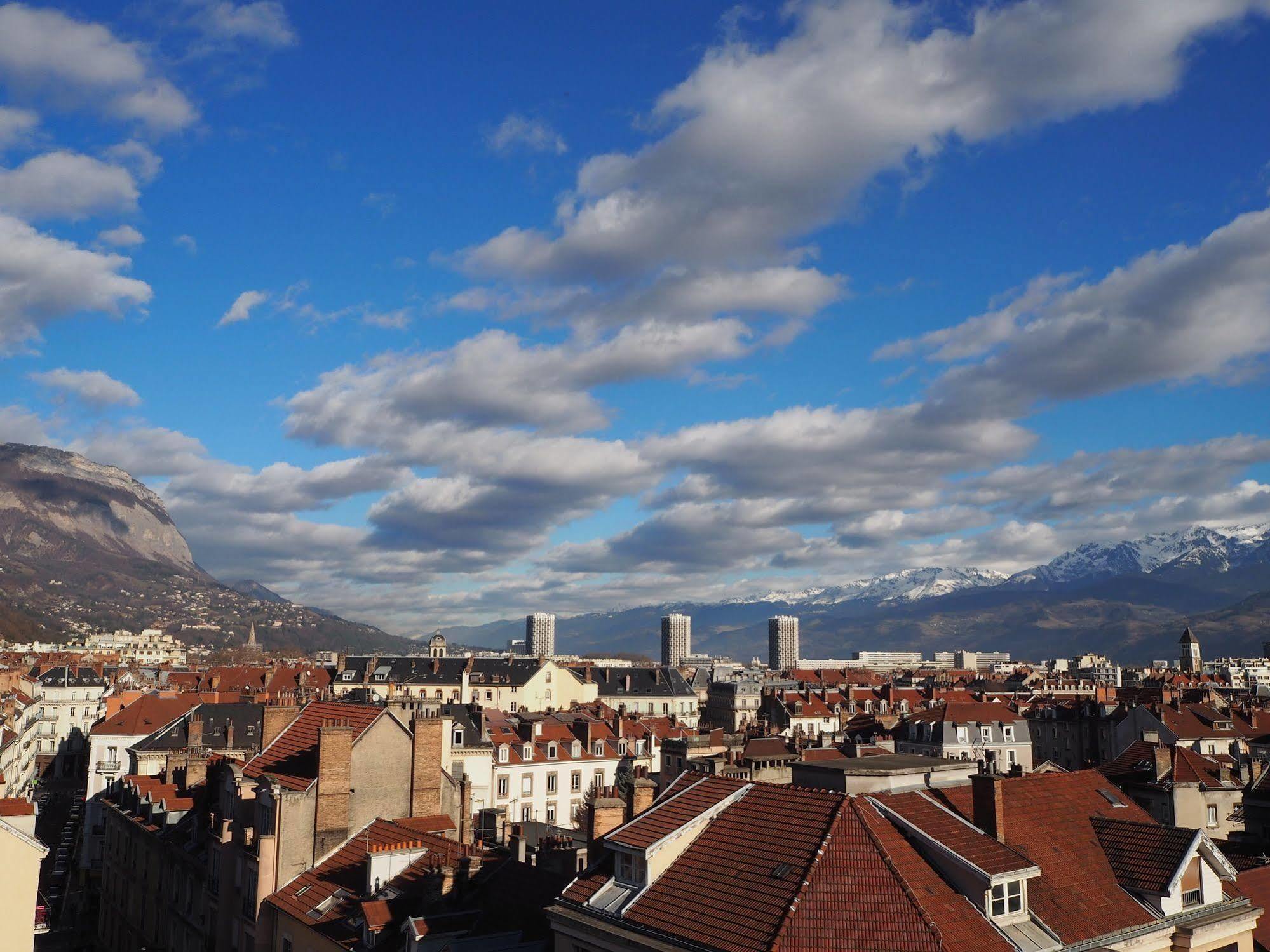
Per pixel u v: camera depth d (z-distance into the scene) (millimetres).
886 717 178250
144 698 144750
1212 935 45031
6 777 141875
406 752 64938
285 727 76938
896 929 37250
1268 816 78000
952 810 46594
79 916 107312
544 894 50062
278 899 58812
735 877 41844
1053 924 41250
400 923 50375
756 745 135625
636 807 53906
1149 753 86625
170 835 77562
